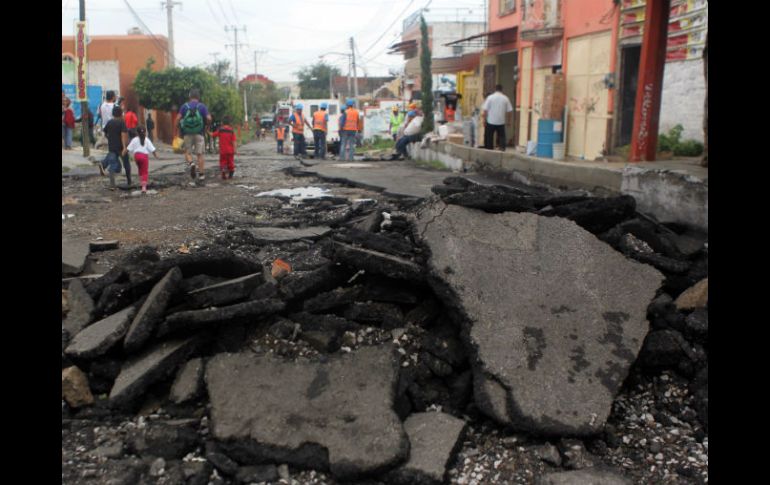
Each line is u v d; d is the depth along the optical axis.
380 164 18.92
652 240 6.00
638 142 10.99
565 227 5.51
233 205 10.87
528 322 4.55
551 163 10.96
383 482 3.68
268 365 4.42
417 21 42.88
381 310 5.02
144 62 40.91
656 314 4.86
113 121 13.25
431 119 25.00
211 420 4.02
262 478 3.70
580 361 4.36
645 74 10.80
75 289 5.44
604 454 3.97
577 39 15.41
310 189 12.70
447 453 3.78
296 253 7.32
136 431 3.98
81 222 9.36
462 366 4.57
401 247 5.23
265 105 90.06
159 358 4.41
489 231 5.38
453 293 4.67
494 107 16.27
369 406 4.02
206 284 4.93
